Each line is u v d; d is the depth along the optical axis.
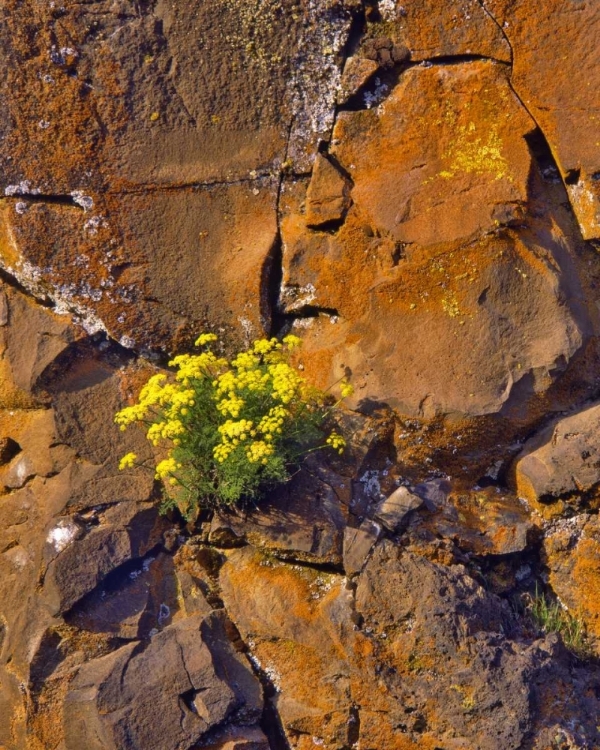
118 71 3.49
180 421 3.34
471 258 3.44
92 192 3.49
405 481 3.43
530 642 3.27
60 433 3.43
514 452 3.46
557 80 3.46
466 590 3.28
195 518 3.40
